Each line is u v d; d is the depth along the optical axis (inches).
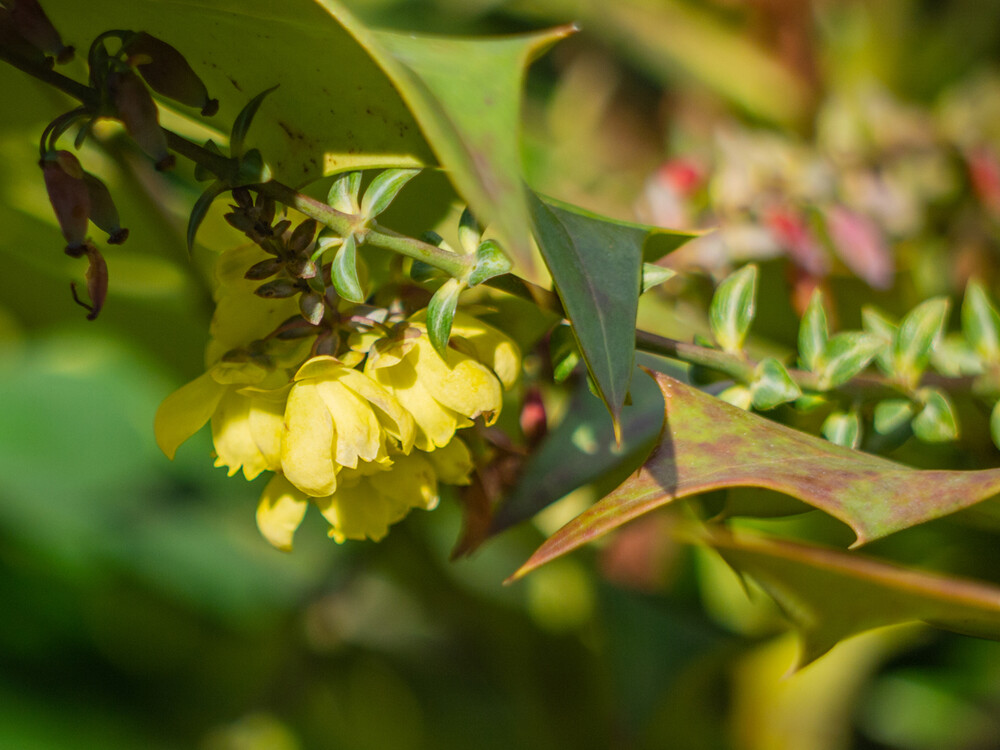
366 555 12.9
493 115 8.0
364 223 8.6
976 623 8.7
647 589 12.2
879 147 12.3
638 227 8.7
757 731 12.9
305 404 8.4
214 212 9.0
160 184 10.5
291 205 8.6
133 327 12.4
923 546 10.7
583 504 11.1
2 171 10.3
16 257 11.5
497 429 9.3
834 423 9.3
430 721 14.1
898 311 11.6
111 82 8.4
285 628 14.4
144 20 8.7
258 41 8.6
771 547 8.7
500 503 9.4
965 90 13.5
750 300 9.2
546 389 9.9
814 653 9.0
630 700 12.0
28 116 9.9
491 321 9.4
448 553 13.9
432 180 9.4
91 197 8.5
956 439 9.4
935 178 12.1
